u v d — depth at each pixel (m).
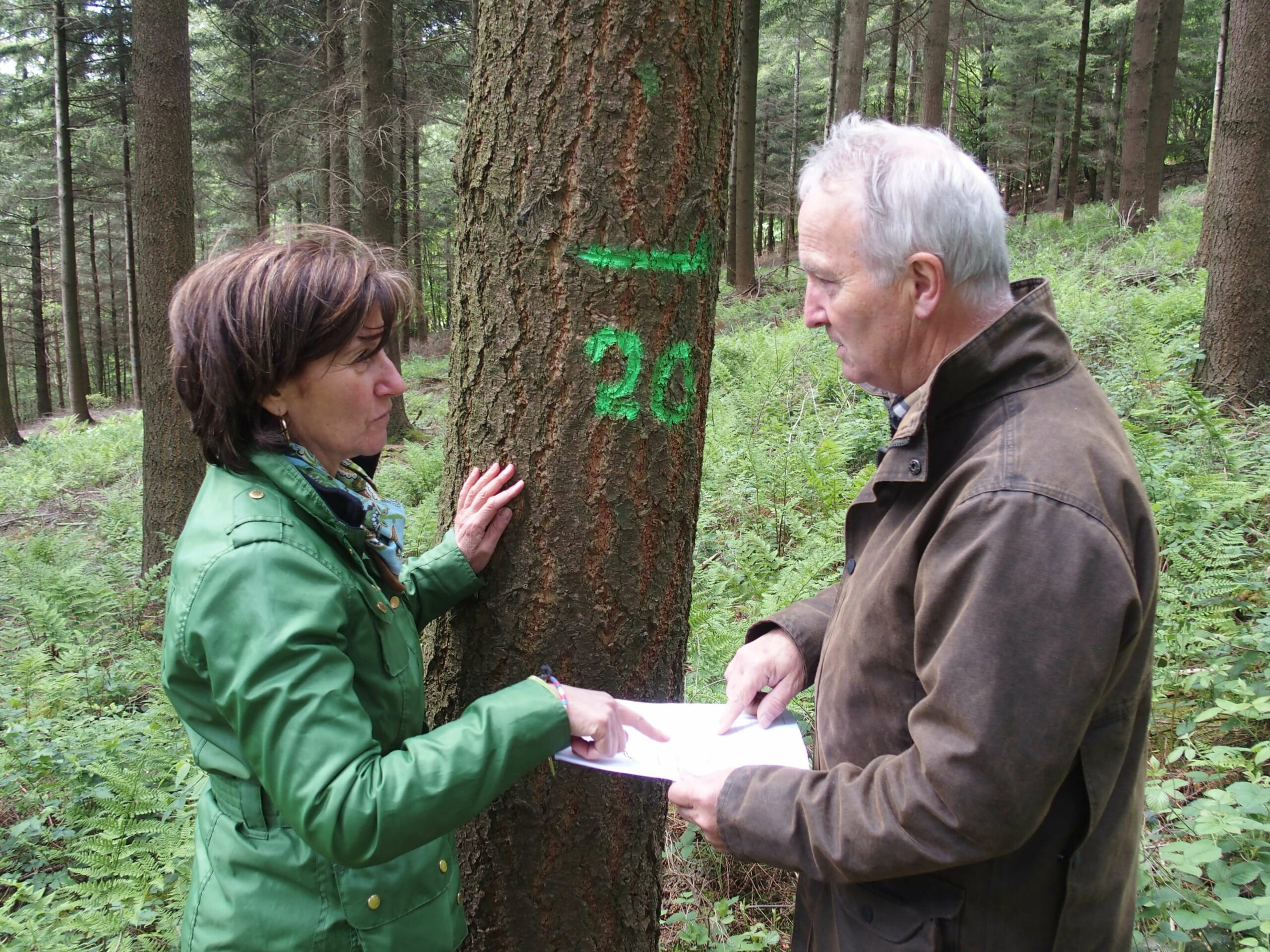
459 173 1.70
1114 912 1.27
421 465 7.57
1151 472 3.91
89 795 2.97
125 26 17.98
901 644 1.27
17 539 8.39
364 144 10.22
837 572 3.95
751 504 4.89
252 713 1.16
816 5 19.92
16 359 34.16
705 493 5.07
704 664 3.18
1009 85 26.20
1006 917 1.23
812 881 1.53
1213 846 1.96
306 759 1.14
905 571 1.24
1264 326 5.71
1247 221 5.64
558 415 1.61
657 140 1.55
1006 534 1.07
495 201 1.61
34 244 26.14
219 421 1.30
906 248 1.21
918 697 1.28
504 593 1.68
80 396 18.30
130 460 12.14
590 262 1.56
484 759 1.25
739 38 1.69
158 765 3.03
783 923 2.42
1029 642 1.05
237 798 1.30
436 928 1.38
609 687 1.69
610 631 1.67
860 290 1.27
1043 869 1.21
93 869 2.47
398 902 1.32
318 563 1.25
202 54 19.81
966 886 1.24
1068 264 10.67
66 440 14.35
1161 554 3.40
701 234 1.64
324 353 1.28
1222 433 4.64
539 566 1.65
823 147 1.36
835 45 21.31
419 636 1.66
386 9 10.15
